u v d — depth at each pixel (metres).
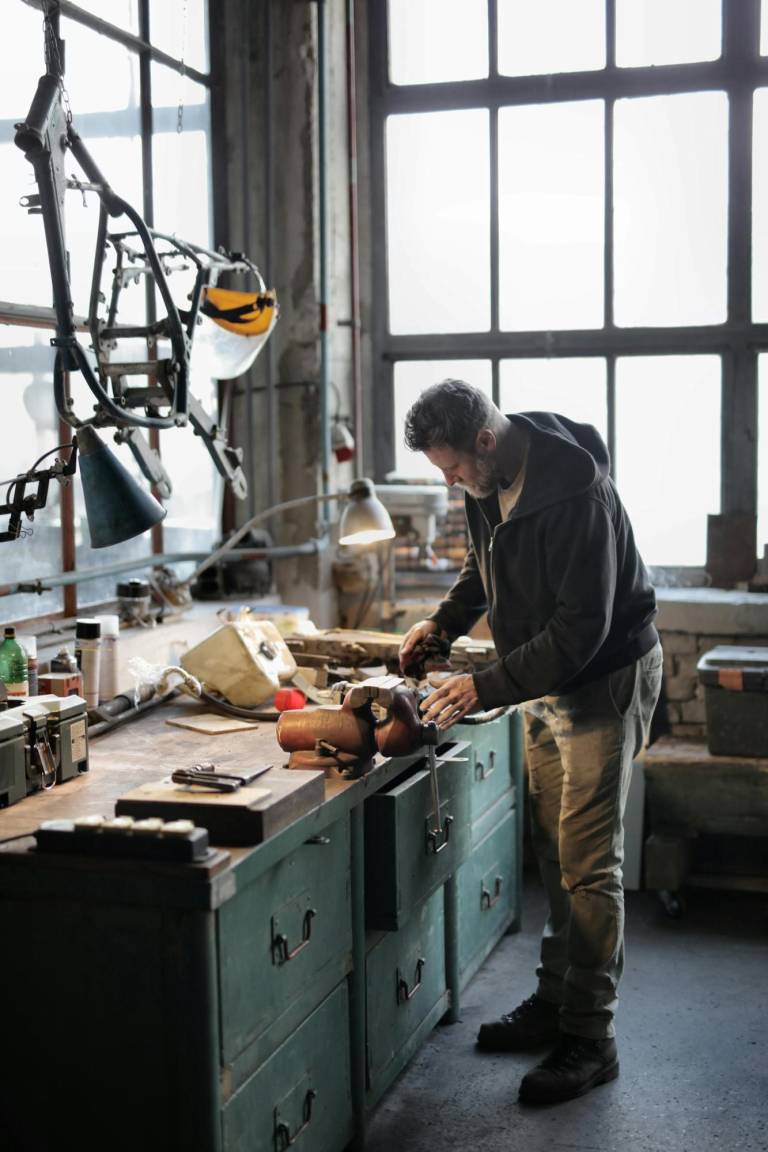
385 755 2.58
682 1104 2.88
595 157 4.50
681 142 4.42
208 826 2.12
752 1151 2.68
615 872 2.95
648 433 4.57
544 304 4.61
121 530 2.44
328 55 4.36
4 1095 2.11
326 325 4.34
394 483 4.37
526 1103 2.90
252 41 4.29
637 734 2.98
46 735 2.45
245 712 3.07
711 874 4.18
